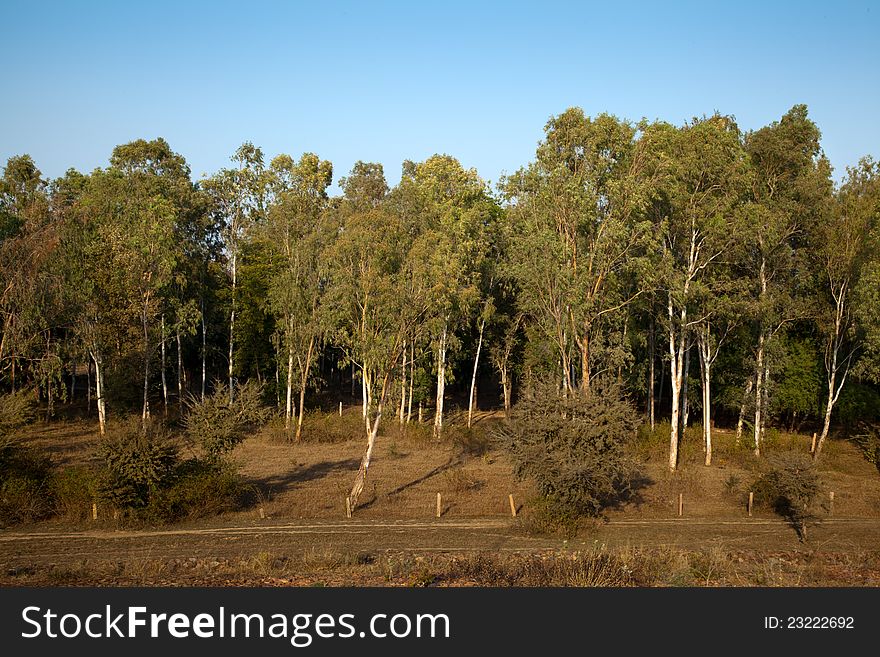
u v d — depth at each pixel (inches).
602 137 1177.4
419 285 1063.0
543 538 861.2
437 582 647.1
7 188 2080.5
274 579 659.4
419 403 1873.8
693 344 1494.8
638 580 658.2
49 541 807.1
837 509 1047.0
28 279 1349.7
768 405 1615.4
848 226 1421.0
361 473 1026.1
